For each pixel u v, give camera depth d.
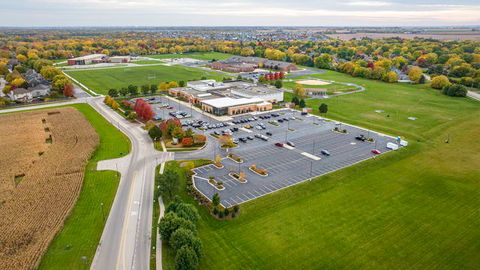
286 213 81.44
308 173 101.56
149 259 65.69
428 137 134.38
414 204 86.12
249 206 83.38
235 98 181.12
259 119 157.00
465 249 69.56
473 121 155.00
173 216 70.69
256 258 66.00
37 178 97.38
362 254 67.69
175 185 86.38
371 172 103.88
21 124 145.75
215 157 112.81
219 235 73.00
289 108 177.12
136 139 130.12
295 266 64.19
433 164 109.88
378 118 159.50
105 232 73.75
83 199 87.06
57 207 82.75
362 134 136.88
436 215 81.38
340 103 187.62
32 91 192.75
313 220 78.69
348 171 103.38
